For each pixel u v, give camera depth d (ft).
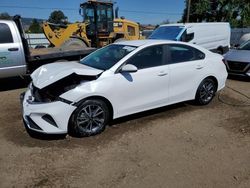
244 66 30.60
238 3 138.10
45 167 13.01
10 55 25.17
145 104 18.06
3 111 20.42
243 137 16.44
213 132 17.07
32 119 15.17
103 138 15.93
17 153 14.21
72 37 42.50
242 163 13.62
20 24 26.12
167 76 18.78
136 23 61.98
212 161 13.75
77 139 15.71
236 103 22.76
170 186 11.78
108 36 54.95
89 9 52.44
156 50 18.63
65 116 15.02
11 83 29.40
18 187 11.62
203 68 20.94
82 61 19.60
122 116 17.26
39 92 15.76
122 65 16.97
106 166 13.16
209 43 47.16
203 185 11.88
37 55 27.09
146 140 15.81
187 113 20.16
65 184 11.83
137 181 12.08
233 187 11.78
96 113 16.03
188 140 15.94
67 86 15.61
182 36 41.96
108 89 16.07
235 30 90.17
